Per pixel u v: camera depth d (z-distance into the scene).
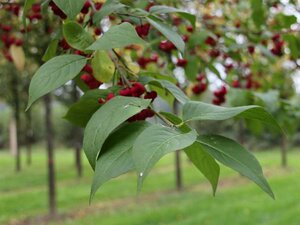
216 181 0.99
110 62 1.28
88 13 1.38
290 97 3.96
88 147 0.87
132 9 1.43
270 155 23.22
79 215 9.08
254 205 9.00
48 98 9.18
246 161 0.87
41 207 10.03
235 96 2.36
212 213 8.42
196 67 2.49
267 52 2.79
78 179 14.75
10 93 12.54
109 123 0.87
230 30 2.85
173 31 1.27
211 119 0.90
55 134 30.92
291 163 18.47
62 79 1.01
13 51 2.37
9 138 35.84
